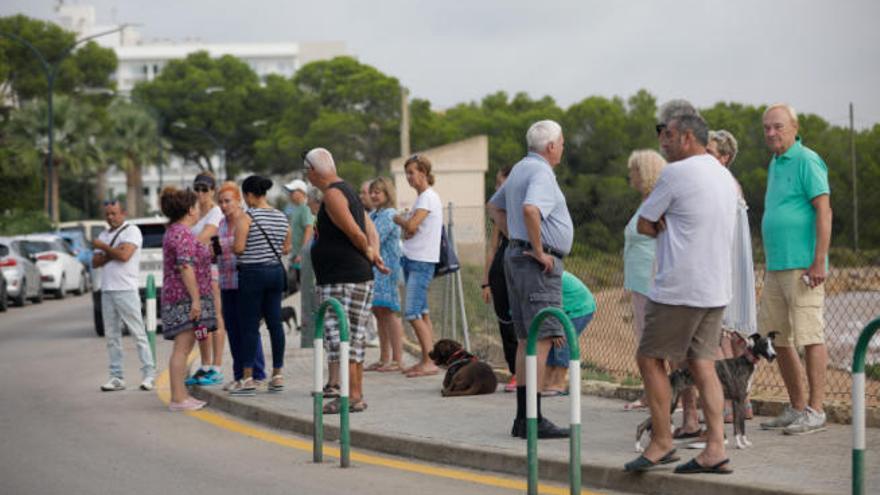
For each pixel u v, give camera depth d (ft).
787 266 33.63
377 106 319.88
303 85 358.23
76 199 361.10
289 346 63.87
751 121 234.17
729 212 28.53
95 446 37.17
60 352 69.56
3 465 34.06
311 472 32.55
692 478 27.89
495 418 38.32
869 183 162.81
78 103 276.21
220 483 31.12
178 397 44.93
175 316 44.57
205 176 50.75
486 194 258.37
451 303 58.59
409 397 43.55
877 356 57.47
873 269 74.23
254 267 44.91
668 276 28.30
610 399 41.68
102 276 50.98
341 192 40.40
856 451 23.68
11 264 112.16
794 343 33.91
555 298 34.47
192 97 355.15
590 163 237.04
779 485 26.71
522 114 294.25
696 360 28.53
